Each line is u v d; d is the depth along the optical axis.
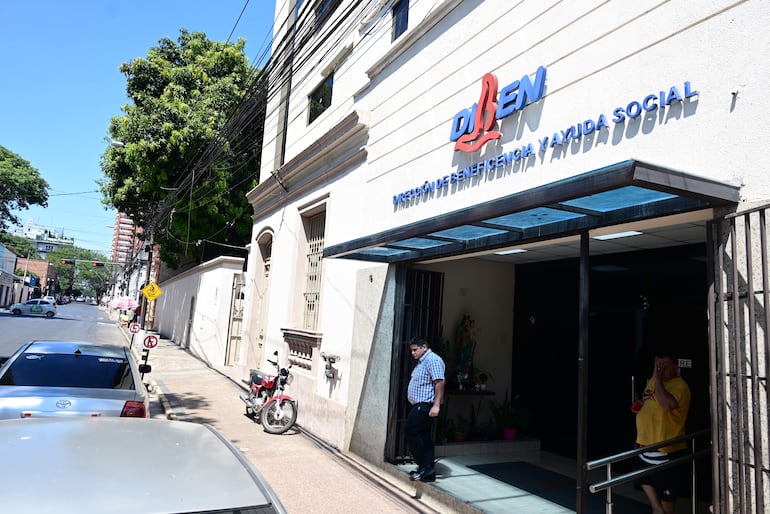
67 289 134.50
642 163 3.12
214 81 24.33
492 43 6.12
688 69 3.96
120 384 6.13
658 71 4.19
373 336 7.62
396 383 7.00
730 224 3.44
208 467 2.40
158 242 26.30
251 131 21.89
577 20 5.02
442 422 7.71
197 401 11.88
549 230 4.99
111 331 33.62
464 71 6.55
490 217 4.39
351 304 8.48
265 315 14.41
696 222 4.73
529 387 8.18
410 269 7.30
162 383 14.18
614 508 5.55
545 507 5.48
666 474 4.75
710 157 3.71
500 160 5.66
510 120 5.67
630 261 6.66
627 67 4.45
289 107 13.58
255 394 10.19
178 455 2.49
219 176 22.56
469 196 6.10
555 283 7.96
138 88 24.05
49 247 125.44
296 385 10.27
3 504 1.81
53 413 5.25
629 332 6.70
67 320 42.22
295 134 12.92
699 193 3.34
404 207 7.35
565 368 7.65
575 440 7.40
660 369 4.79
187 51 25.75
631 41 4.46
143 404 5.74
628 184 3.22
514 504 5.53
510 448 7.77
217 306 18.72
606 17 4.72
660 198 3.90
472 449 7.54
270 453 7.86
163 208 21.00
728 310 3.44
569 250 6.86
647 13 4.35
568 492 6.00
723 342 3.37
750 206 3.40
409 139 7.48
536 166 5.22
